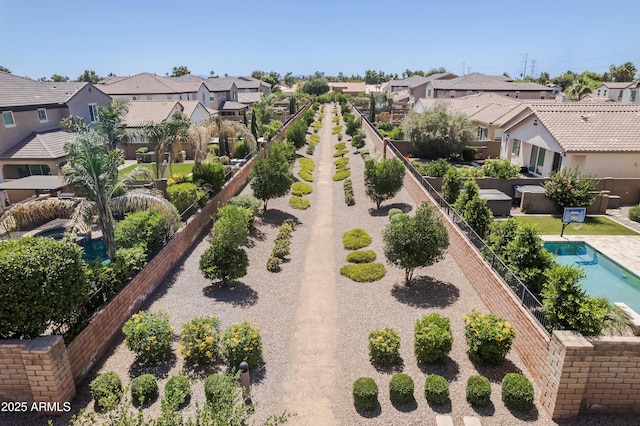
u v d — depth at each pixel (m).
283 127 49.19
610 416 9.14
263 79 134.12
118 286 12.54
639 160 25.22
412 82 98.44
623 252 17.89
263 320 13.38
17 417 9.23
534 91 71.31
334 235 21.47
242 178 28.55
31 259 9.34
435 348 10.59
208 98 68.75
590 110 28.36
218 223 15.31
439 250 14.77
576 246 19.06
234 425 6.25
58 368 9.20
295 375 10.83
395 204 24.34
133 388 9.55
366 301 14.50
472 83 72.62
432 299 14.29
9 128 28.30
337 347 12.00
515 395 9.21
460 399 9.70
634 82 77.69
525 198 23.48
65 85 38.06
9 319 9.12
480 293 14.16
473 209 16.73
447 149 36.31
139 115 43.12
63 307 9.70
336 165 38.06
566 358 8.63
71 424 8.95
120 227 15.41
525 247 12.35
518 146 32.53
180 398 7.39
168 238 16.41
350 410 9.58
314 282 16.20
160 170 28.97
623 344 8.63
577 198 22.78
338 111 84.12
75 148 13.53
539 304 10.38
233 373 10.39
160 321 11.27
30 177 24.59
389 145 34.75
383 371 10.86
